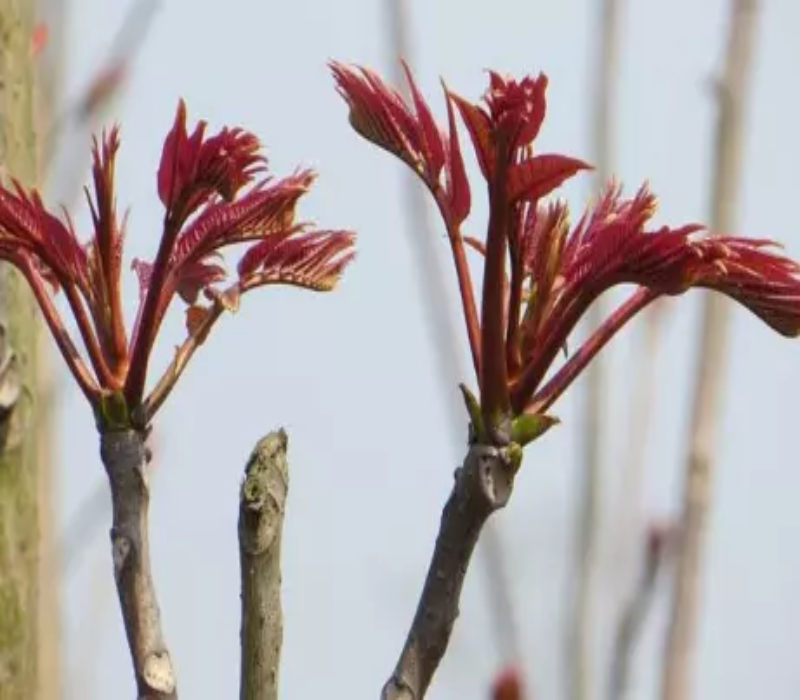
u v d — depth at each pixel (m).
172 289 2.90
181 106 2.86
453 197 2.88
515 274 2.87
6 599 3.22
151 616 2.89
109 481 2.89
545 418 2.87
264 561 2.86
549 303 2.88
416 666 2.87
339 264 2.93
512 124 2.83
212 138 2.86
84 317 2.90
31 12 3.30
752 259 2.86
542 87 2.83
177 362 2.90
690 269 2.86
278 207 2.91
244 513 2.86
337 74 2.89
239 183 2.86
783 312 2.87
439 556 2.87
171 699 2.88
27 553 3.23
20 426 3.24
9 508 3.22
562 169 2.83
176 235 2.88
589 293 2.87
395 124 2.89
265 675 2.86
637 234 2.86
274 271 2.92
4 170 3.25
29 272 2.90
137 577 2.89
